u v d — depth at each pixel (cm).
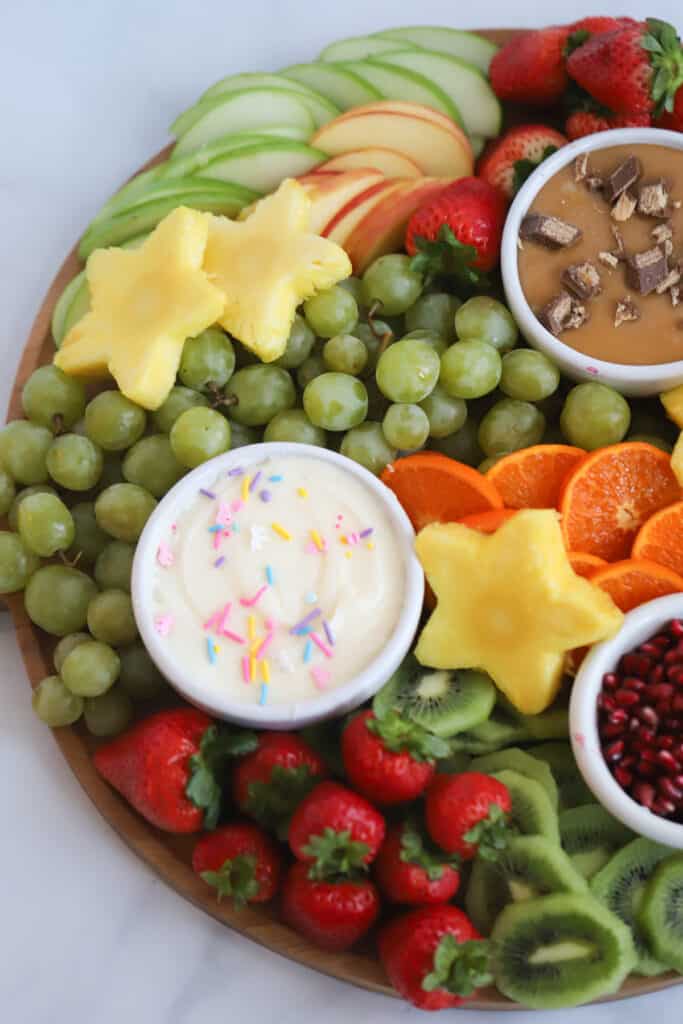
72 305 74
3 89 83
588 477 70
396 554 68
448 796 65
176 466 70
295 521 68
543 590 67
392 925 65
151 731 66
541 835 66
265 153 75
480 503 70
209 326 72
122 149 82
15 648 73
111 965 69
